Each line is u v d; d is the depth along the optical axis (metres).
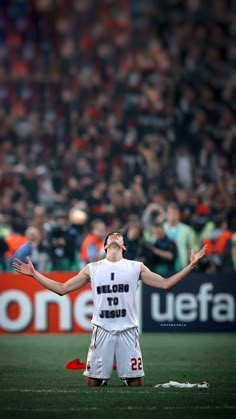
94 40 75.31
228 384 25.86
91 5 77.94
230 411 21.23
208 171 60.94
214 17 75.06
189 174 58.59
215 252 44.59
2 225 48.06
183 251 42.38
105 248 24.70
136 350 24.59
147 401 22.44
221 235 44.50
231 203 50.78
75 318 39.41
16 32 76.00
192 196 52.31
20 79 70.94
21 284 39.34
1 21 76.50
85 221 45.56
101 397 23.02
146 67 71.12
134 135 62.84
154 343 36.78
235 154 61.47
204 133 64.25
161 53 72.25
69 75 71.62
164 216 47.25
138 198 51.38
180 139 63.12
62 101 68.56
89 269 24.44
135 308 24.52
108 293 24.27
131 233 41.06
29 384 25.73
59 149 62.16
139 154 59.84
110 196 53.09
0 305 39.34
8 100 69.81
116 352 24.58
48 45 75.44
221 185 55.94
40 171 59.03
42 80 71.00
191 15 75.19
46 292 39.34
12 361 31.33
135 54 73.00
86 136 63.50
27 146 65.19
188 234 42.47
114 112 66.94
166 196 54.28
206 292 40.22
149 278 24.27
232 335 39.62
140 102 66.12
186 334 39.91
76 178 57.84
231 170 60.50
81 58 73.31
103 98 67.94
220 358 32.25
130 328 24.44
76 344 36.09
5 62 74.00
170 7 76.12
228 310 40.34
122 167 58.88
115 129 63.78
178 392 23.91
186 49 72.50
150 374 28.12
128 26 76.12
